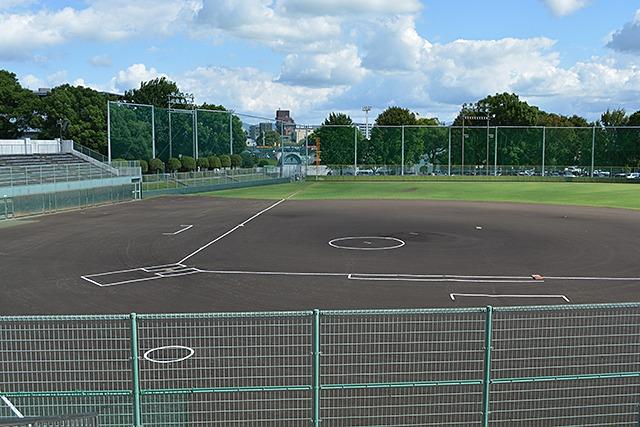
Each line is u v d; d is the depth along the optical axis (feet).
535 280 78.59
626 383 39.91
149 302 68.23
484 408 32.99
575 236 114.93
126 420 33.94
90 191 175.52
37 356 46.42
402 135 325.01
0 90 293.64
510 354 45.19
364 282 77.56
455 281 78.02
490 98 435.53
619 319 52.42
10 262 91.25
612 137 312.91
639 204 178.29
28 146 216.95
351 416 35.42
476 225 130.93
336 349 45.65
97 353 47.21
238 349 47.14
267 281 78.18
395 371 41.75
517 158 325.01
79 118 305.94
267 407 37.09
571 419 34.94
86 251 100.42
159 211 160.66
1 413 32.22
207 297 70.33
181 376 42.91
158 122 271.49
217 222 137.18
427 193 224.53
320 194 221.66
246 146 373.20
